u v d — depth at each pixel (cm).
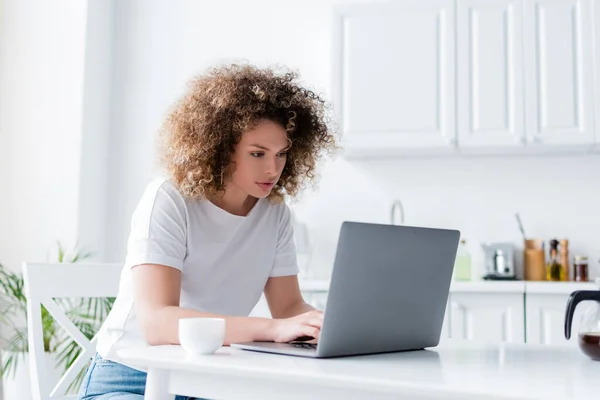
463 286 340
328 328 129
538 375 116
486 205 396
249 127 172
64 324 206
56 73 434
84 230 426
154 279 161
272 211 194
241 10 436
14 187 434
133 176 444
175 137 180
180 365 119
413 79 367
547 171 391
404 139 366
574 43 355
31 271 202
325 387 111
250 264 187
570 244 385
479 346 162
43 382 197
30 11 442
